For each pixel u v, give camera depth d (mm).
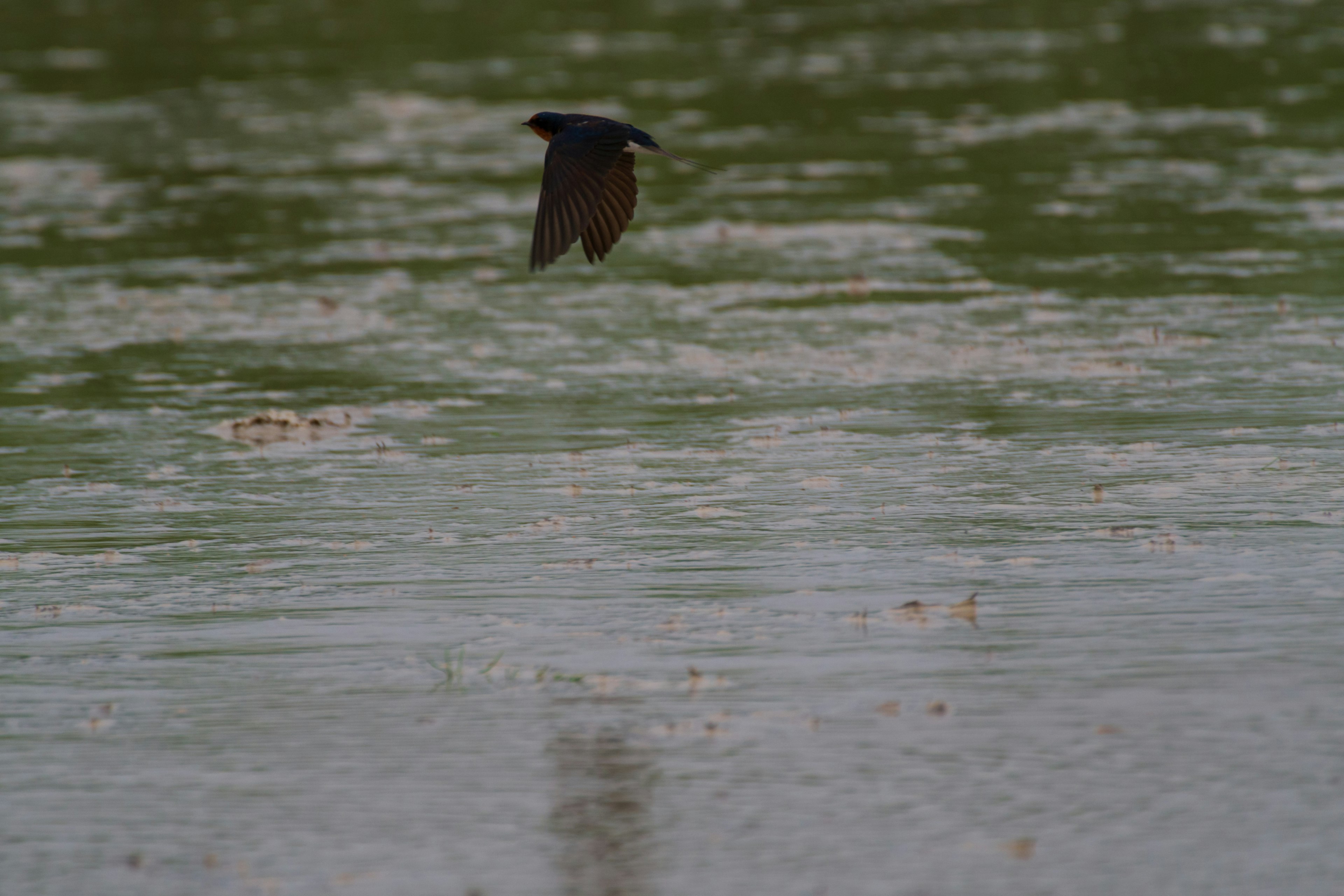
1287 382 23062
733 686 13281
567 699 13125
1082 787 11328
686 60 58625
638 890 10180
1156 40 59812
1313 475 18703
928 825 10875
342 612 15352
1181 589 15141
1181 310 27562
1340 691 12703
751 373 24859
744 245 34281
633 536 17484
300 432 22250
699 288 30766
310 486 19781
